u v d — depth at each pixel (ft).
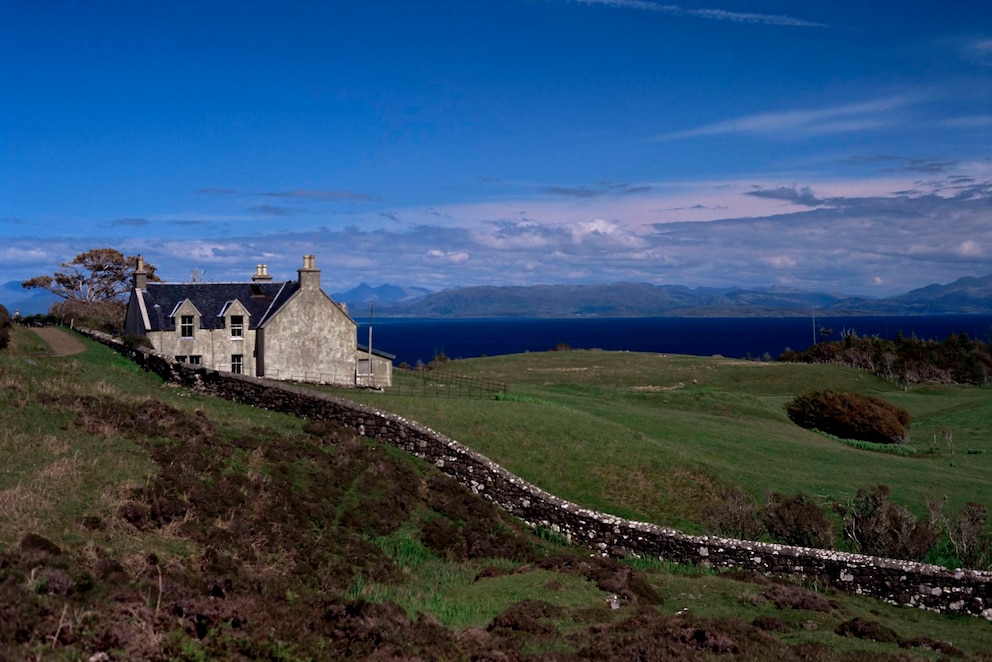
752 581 80.64
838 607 72.18
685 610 67.82
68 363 128.98
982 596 79.46
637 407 222.89
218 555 60.13
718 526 104.12
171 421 92.17
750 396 262.67
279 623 45.88
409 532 84.94
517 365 396.37
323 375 209.87
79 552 51.67
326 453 96.89
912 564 82.84
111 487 66.08
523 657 49.19
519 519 97.40
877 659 53.11
